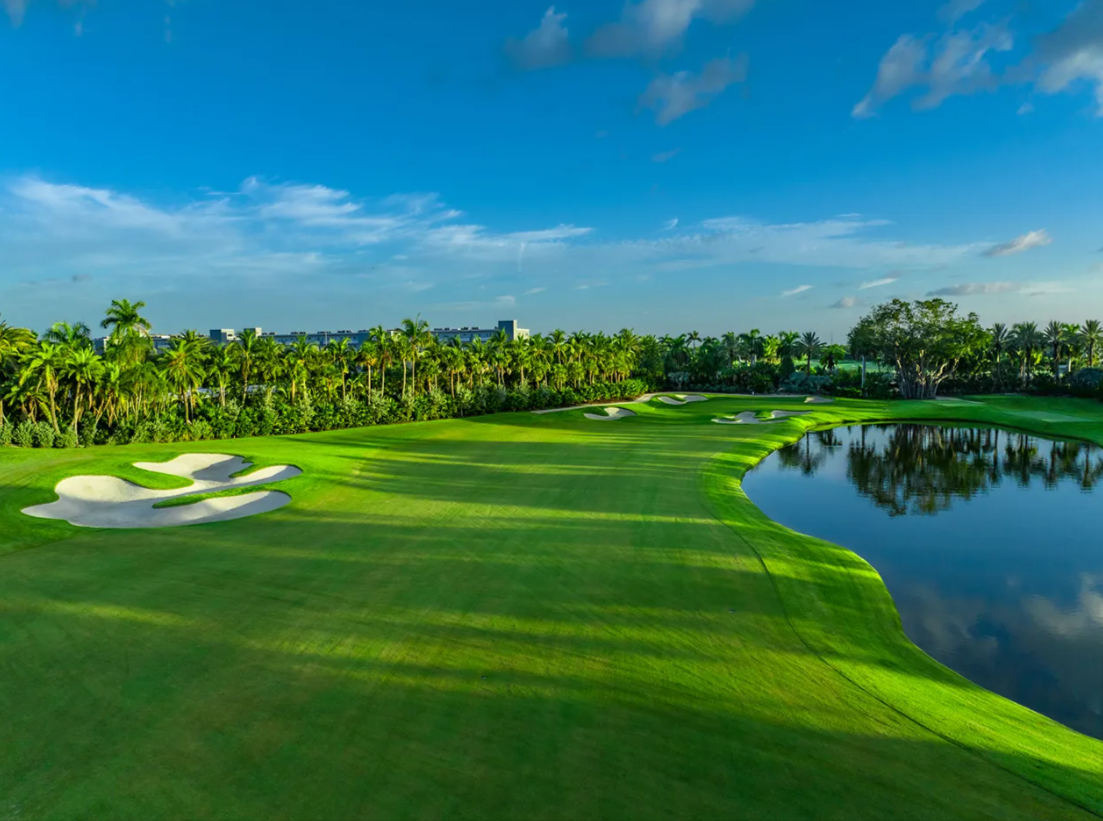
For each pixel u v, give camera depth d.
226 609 19.28
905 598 24.14
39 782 11.10
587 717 13.38
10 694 14.16
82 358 54.91
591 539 26.95
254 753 11.96
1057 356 126.50
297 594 20.59
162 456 45.34
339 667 15.53
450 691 14.40
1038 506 39.25
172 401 67.69
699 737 12.70
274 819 10.20
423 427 72.00
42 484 35.25
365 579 22.05
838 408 94.50
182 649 16.50
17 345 56.88
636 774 11.43
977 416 84.31
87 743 12.28
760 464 53.22
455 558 24.41
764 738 12.71
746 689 14.79
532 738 12.55
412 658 16.05
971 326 112.94
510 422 77.69
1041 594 24.62
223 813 10.34
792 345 156.62
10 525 29.38
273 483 38.03
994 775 11.70
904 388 119.88
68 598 20.22
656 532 28.03
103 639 17.09
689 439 63.41
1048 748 13.07
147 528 29.72
